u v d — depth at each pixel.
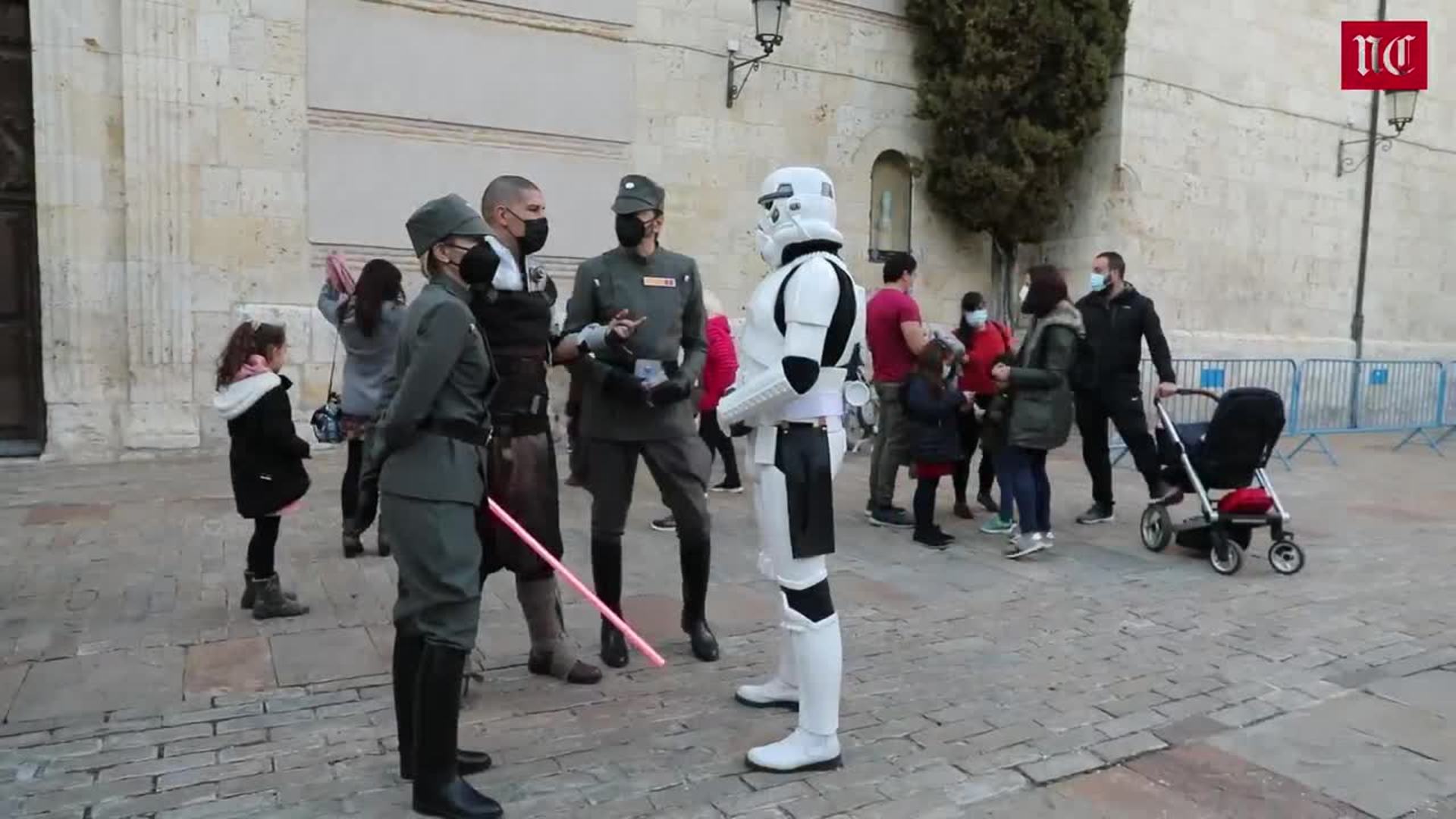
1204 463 6.30
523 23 10.21
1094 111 12.51
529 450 4.01
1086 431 7.56
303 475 4.88
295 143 9.27
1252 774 3.48
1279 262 14.95
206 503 7.27
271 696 3.95
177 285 8.88
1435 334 17.25
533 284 4.03
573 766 3.42
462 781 3.08
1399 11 15.77
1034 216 12.62
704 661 4.50
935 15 12.15
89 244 8.67
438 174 9.95
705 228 11.38
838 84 12.10
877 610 5.34
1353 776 3.48
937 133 12.63
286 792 3.18
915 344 6.85
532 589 4.14
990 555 6.57
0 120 8.65
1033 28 11.82
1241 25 14.03
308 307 9.44
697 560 4.49
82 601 5.08
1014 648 4.77
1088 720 3.92
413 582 3.06
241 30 8.99
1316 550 6.93
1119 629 5.08
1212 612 5.39
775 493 3.46
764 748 3.43
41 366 8.81
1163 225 13.48
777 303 3.50
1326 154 15.30
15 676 4.11
